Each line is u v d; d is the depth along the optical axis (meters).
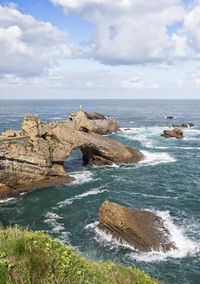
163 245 15.77
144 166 36.75
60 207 22.83
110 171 34.50
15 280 5.25
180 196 25.02
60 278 5.78
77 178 31.42
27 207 22.83
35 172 27.56
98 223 19.50
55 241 7.43
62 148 30.27
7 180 25.56
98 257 14.95
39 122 29.61
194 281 13.19
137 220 17.38
